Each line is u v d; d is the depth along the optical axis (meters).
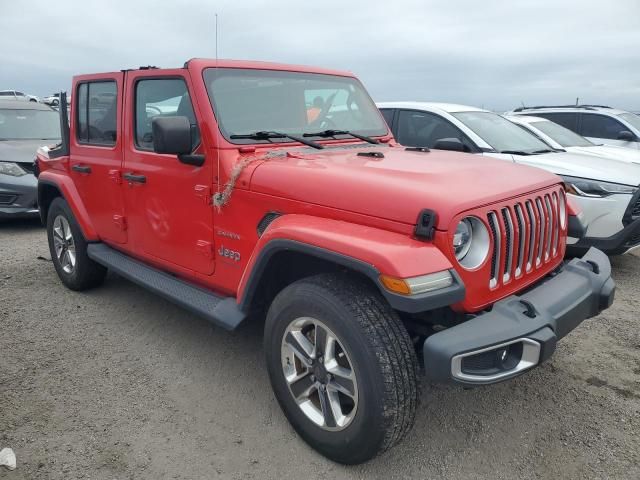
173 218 3.50
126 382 3.39
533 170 3.15
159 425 2.94
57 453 2.70
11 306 4.62
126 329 4.16
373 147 3.67
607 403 3.15
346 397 2.56
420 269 2.16
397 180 2.54
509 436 2.86
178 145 3.01
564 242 3.19
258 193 2.90
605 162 5.81
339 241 2.34
